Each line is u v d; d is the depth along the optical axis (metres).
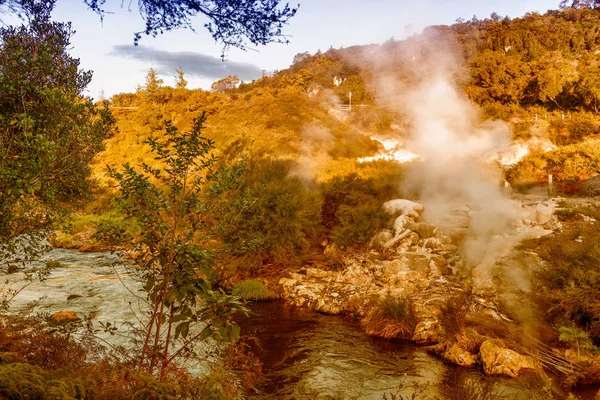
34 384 2.10
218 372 3.64
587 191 17.28
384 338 7.82
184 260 3.51
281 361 6.80
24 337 3.81
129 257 3.81
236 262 11.43
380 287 10.06
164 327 6.20
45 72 4.12
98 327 6.90
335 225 14.48
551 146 25.62
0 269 5.00
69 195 4.57
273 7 3.66
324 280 11.10
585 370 5.86
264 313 9.37
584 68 38.56
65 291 9.57
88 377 2.92
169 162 3.72
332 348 7.36
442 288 9.30
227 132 28.33
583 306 6.69
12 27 4.09
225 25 3.69
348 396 5.66
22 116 3.37
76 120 4.15
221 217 3.85
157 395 2.78
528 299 7.71
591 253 7.31
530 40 69.38
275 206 11.98
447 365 6.62
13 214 3.98
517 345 6.64
